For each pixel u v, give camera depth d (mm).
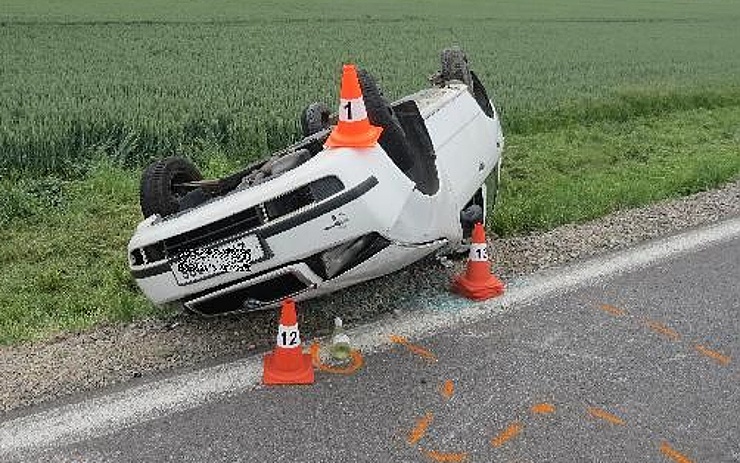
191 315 5270
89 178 9852
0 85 14742
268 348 4828
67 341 5023
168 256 4691
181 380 4469
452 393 4320
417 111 5551
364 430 3994
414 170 5234
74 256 7461
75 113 12031
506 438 3920
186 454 3818
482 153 6391
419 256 5172
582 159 11398
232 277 4574
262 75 16859
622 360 4656
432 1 36500
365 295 5508
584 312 5293
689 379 4445
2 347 5023
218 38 22391
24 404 4246
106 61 18000
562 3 39281
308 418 4102
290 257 4504
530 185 9844
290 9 30281
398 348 4820
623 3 41000
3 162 10227
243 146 11547
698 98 16641
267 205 4523
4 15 24078
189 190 5719
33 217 8469
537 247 6465
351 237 4566
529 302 5445
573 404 4199
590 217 7535
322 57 19906
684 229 6949
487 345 4852
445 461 3754
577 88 16953
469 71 7527
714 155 11312
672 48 25219
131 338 5004
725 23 33406
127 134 11211
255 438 3932
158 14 26531
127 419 4098
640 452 3799
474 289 5488
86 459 3787
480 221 5855
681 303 5438
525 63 20578
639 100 15633
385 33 25250
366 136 4824
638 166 11000
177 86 15219
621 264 6117
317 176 4547
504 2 38156
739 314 5277
